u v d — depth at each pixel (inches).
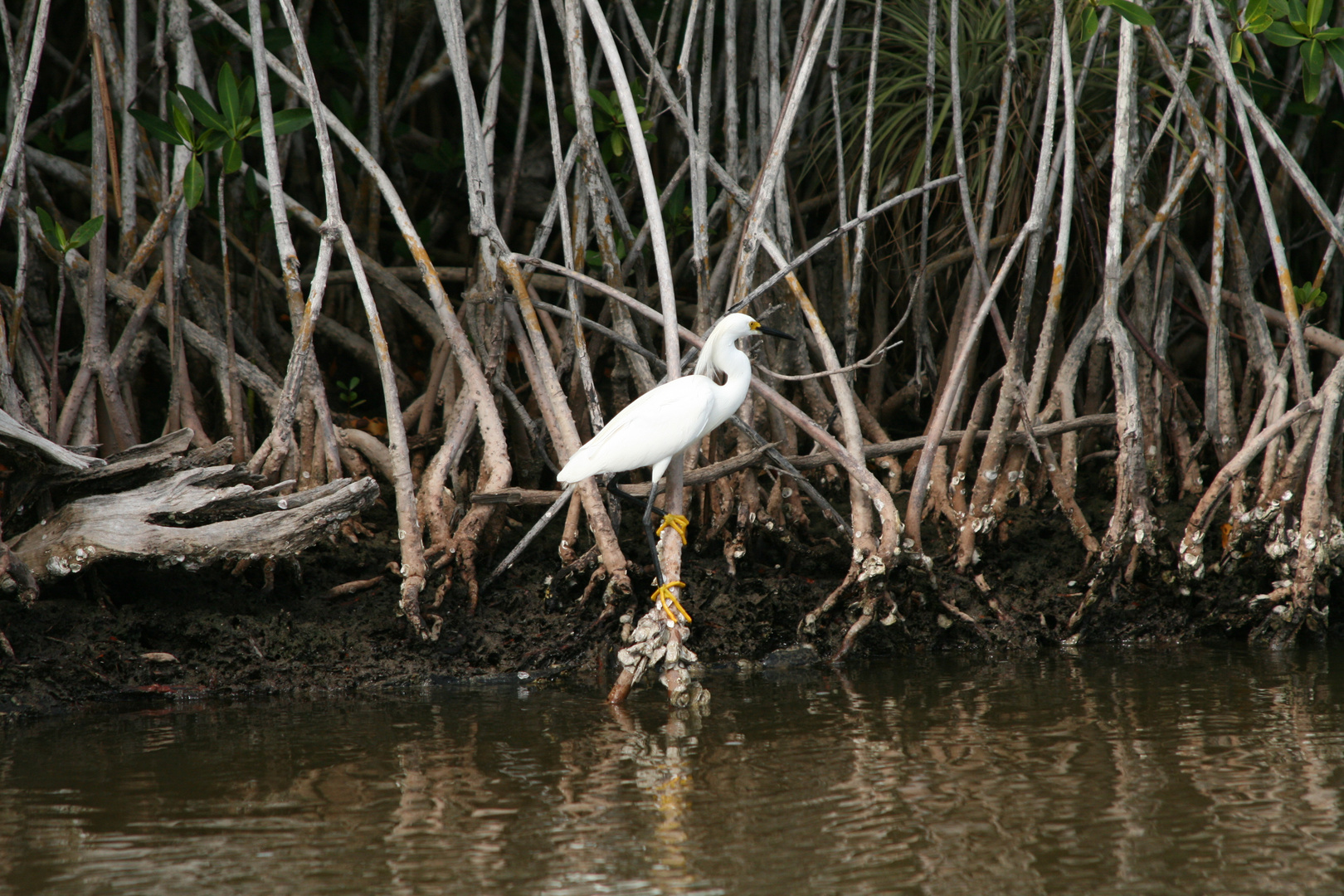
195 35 639.8
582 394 522.9
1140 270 535.5
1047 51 553.9
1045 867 224.1
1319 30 440.5
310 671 394.3
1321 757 290.0
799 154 630.5
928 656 438.9
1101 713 338.3
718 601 451.8
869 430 556.1
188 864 227.6
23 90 445.4
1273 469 460.1
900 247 580.1
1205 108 537.6
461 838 241.0
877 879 218.8
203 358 547.8
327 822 250.7
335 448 470.3
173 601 408.8
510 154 767.1
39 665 365.1
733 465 461.7
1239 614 465.4
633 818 252.2
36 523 397.7
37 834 244.8
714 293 535.5
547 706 359.6
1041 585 485.7
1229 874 220.1
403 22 740.7
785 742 312.0
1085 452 596.1
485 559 471.5
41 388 478.6
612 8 684.7
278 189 452.1
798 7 670.5
